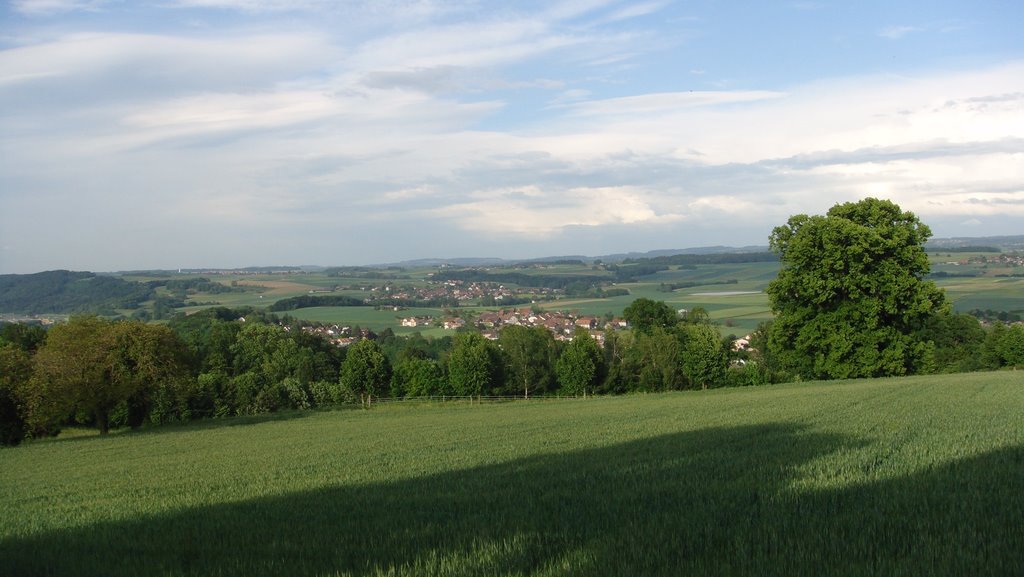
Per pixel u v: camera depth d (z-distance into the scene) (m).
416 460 19.73
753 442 17.55
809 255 51.44
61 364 45.75
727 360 78.06
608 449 18.59
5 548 10.38
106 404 48.62
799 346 53.12
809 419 23.12
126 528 11.44
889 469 11.76
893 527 7.74
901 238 50.03
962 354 81.19
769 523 8.23
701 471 12.95
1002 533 7.29
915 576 6.10
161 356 49.94
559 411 41.56
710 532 7.99
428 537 8.97
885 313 51.16
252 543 9.50
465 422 37.22
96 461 28.56
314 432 37.31
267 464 21.70
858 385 43.69
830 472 11.62
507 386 86.44
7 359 46.00
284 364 88.38
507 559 7.48
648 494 10.82
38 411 44.38
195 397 67.75
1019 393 31.09
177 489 16.88
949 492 9.58
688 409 33.97
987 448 13.81
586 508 10.07
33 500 16.86
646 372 80.31
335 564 7.93
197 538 10.10
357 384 86.06
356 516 10.99
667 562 6.96
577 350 82.12
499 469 16.08
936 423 19.45
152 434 43.88
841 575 6.25
